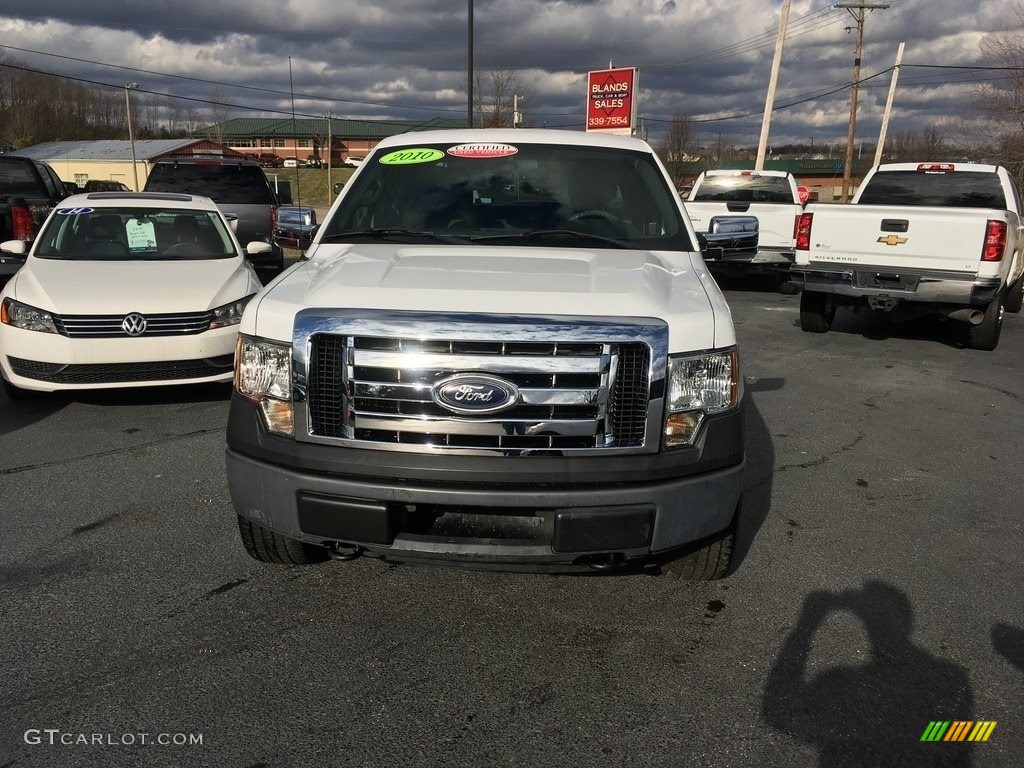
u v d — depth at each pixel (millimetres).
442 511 2891
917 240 8742
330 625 3225
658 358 2795
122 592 3457
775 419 6391
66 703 2715
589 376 2762
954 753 2549
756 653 3092
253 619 3260
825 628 3279
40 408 6246
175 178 12773
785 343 9531
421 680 2879
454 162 4465
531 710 2725
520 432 2768
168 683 2832
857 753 2539
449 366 2734
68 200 7707
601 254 3766
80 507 4367
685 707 2754
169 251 7281
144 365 5980
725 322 2986
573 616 3338
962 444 5840
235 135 95438
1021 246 10719
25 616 3248
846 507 4613
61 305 5871
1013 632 3277
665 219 4215
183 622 3227
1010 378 7977
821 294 9844
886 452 5629
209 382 6168
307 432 2857
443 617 3307
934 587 3656
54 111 86500
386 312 2789
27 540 3951
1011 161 32125
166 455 5219
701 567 3436
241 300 6301
